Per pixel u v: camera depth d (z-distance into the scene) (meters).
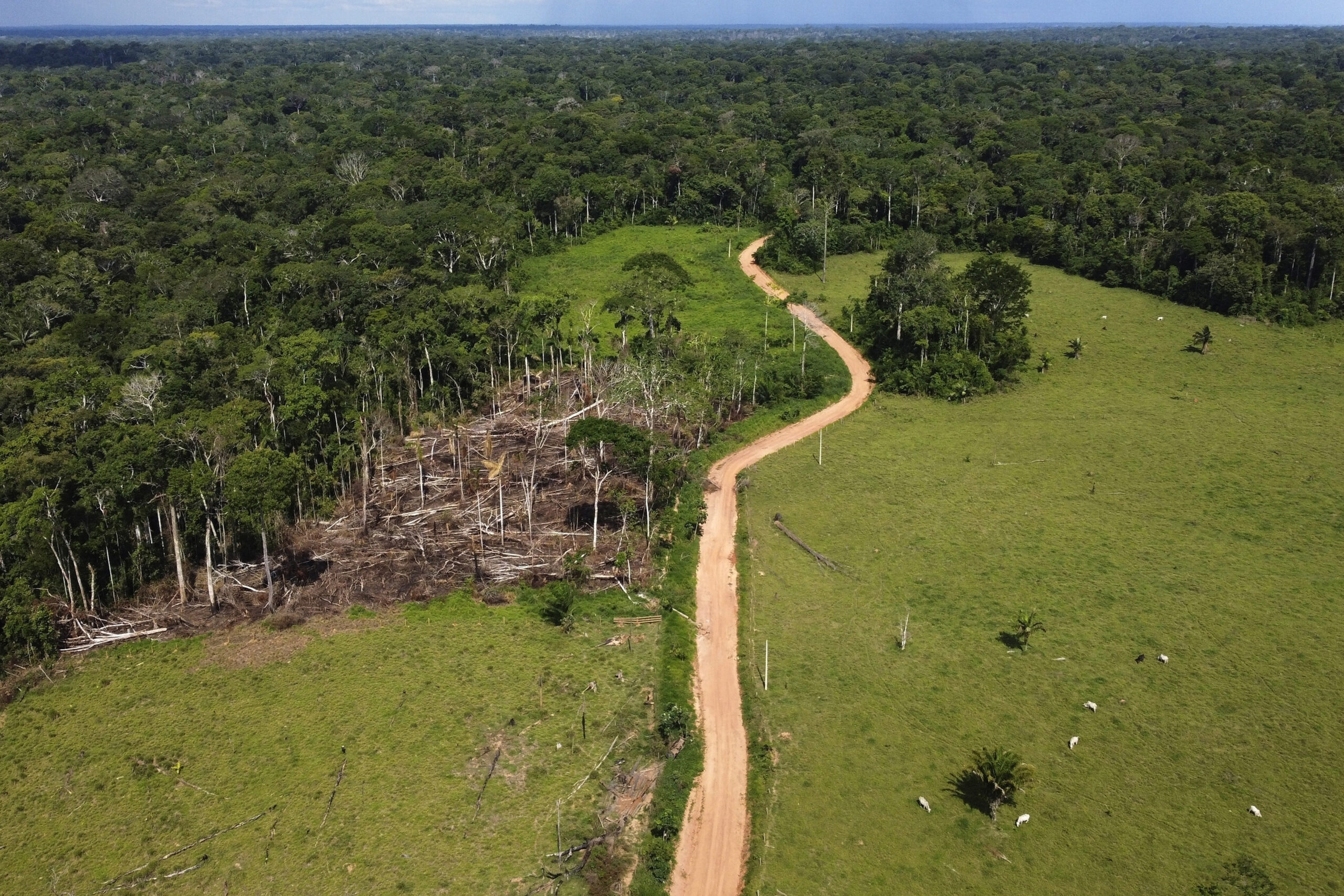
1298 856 41.38
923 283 100.88
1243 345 104.62
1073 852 42.03
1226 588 60.47
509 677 53.91
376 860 42.16
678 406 82.00
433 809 44.88
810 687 53.16
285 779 46.81
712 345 97.69
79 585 60.19
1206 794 44.91
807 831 43.81
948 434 85.38
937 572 63.75
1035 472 77.31
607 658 55.66
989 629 57.41
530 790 46.00
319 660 55.53
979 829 43.44
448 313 93.06
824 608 60.41
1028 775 43.66
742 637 57.78
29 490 59.19
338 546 66.50
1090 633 56.62
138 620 59.44
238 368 76.81
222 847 43.09
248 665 55.38
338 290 98.50
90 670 55.44
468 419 87.50
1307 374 96.69
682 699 52.44
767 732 49.94
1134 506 71.25
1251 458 78.19
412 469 77.38
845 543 67.81
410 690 52.88
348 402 78.56
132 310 99.44
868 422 88.88
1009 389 94.81
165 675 54.81
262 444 68.12
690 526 69.62
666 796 45.97
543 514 70.69
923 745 48.62
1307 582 60.84
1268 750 47.34
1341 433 82.44
